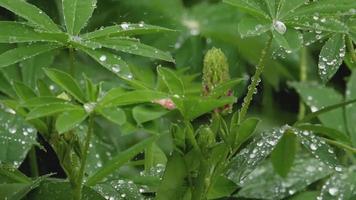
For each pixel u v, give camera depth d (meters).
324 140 0.81
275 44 0.84
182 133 0.72
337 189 0.88
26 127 0.87
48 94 0.73
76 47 0.72
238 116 0.74
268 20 0.72
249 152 0.78
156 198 0.74
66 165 0.73
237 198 0.86
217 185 0.78
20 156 0.83
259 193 0.92
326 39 0.85
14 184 0.79
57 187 0.77
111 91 0.67
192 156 0.73
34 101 0.69
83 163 0.72
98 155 0.96
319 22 0.73
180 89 0.72
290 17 0.72
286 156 0.88
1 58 0.71
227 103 0.71
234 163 0.78
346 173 0.90
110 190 0.78
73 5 0.73
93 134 0.96
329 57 0.77
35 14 0.73
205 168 0.73
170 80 0.72
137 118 0.77
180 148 0.72
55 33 0.71
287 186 0.92
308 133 0.78
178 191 0.74
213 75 0.77
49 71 0.70
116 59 0.72
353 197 0.88
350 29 0.77
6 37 0.71
